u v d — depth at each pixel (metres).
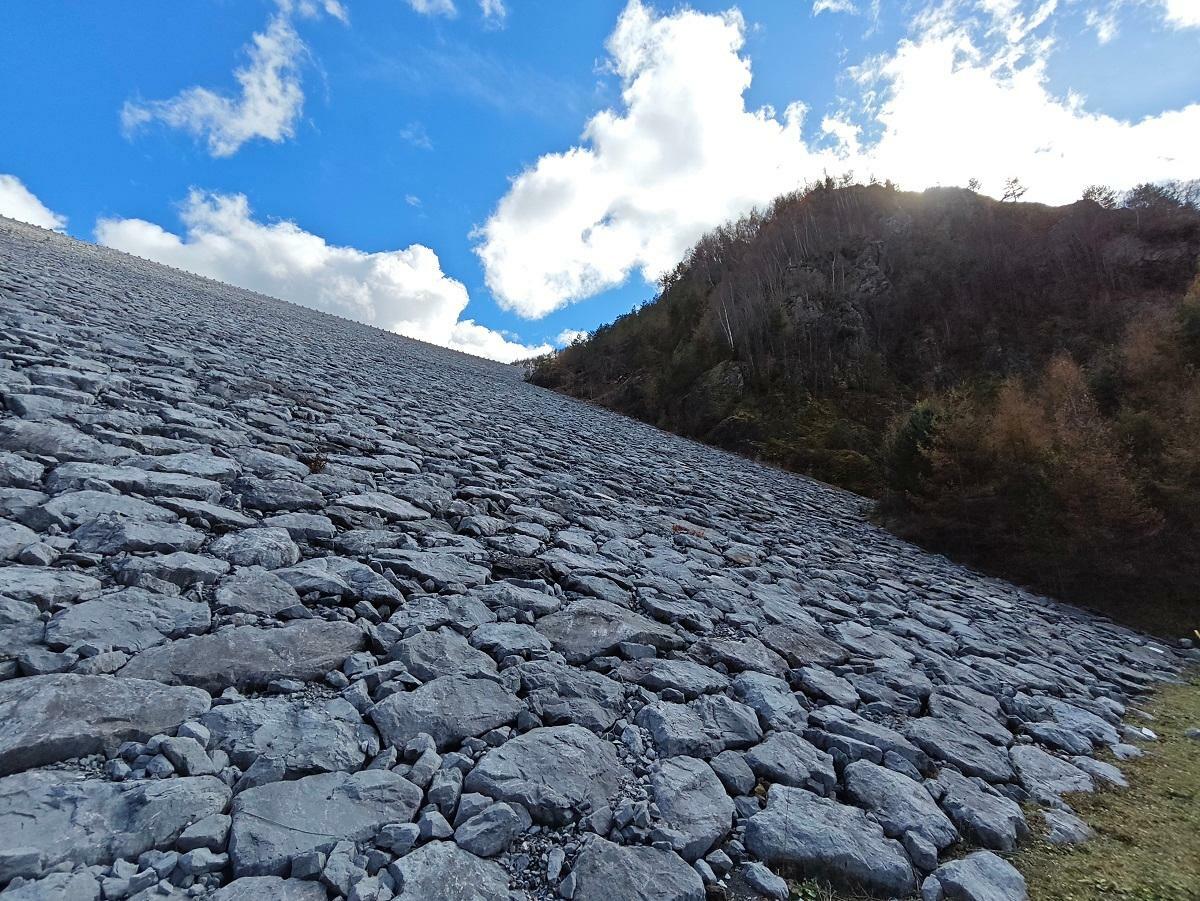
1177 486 12.05
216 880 2.10
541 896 2.36
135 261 28.41
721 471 18.31
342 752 2.78
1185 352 16.98
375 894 2.12
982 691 5.64
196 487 4.75
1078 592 11.99
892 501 15.88
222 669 3.05
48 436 4.73
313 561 4.35
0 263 12.12
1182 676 8.20
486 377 30.70
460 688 3.43
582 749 3.21
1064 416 14.51
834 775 3.57
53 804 2.13
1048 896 2.98
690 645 4.88
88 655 2.80
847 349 32.16
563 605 4.87
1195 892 3.12
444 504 6.49
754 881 2.69
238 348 12.07
